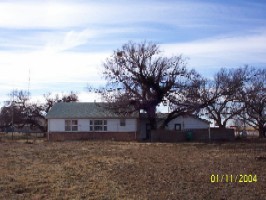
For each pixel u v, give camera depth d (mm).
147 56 49344
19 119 71875
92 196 13352
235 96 56875
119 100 49906
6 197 13367
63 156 27016
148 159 24734
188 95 50156
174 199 12680
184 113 50969
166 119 52062
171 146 37500
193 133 50344
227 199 12555
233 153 29016
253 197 12750
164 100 50312
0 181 16359
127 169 19828
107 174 18188
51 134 53812
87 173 18562
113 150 32375
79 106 56125
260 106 57625
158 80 49031
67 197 13227
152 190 14188
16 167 21000
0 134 68688
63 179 16844
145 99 49438
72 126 54031
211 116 59000
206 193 13469
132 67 49312
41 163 22875
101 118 53750
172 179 16469
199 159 24484
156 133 49406
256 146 36719
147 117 53594
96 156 26953
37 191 14352
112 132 53688
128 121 53750
